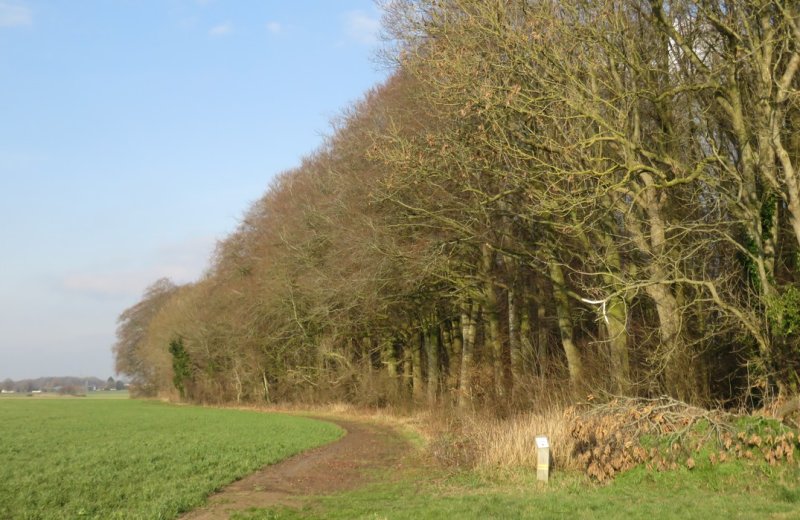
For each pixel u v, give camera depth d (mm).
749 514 9422
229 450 22406
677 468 12984
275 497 13914
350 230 29172
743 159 16219
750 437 12688
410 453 20891
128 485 15375
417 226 24984
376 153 21734
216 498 13969
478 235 22875
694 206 18438
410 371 41781
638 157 17312
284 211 43750
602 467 13641
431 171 20109
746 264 16297
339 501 13062
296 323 41188
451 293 29203
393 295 30531
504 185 21234
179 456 20719
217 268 55125
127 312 95938
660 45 18328
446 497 12688
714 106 18094
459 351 36656
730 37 15789
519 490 12969
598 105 17328
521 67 17516
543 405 20266
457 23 18625
